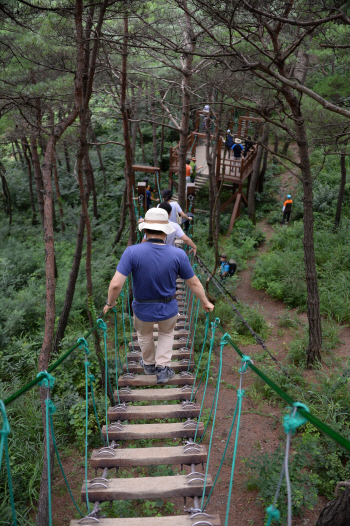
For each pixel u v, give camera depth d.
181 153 11.67
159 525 2.48
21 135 13.67
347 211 15.77
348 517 4.01
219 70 8.79
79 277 12.90
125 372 4.42
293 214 17.16
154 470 5.47
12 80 8.71
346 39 6.79
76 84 5.84
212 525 2.46
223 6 5.56
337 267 12.25
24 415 6.55
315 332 8.18
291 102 6.82
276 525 4.71
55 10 6.22
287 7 5.46
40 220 19.66
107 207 19.81
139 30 7.23
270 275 12.66
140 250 3.38
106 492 2.79
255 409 7.10
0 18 6.92
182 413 3.68
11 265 14.30
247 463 5.34
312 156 20.81
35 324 10.82
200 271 12.02
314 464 5.44
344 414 6.32
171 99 19.47
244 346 9.43
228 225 17.52
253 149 18.77
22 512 5.21
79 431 6.27
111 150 23.64
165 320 3.64
